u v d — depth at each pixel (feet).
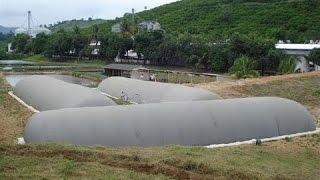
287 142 82.94
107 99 100.17
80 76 234.99
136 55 329.52
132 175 49.16
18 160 52.13
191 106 84.07
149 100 119.44
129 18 510.58
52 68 281.13
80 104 96.07
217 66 239.09
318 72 164.35
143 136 75.92
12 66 294.46
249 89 142.51
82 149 61.26
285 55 222.48
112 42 320.50
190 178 51.62
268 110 89.71
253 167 59.88
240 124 84.69
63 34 395.75
